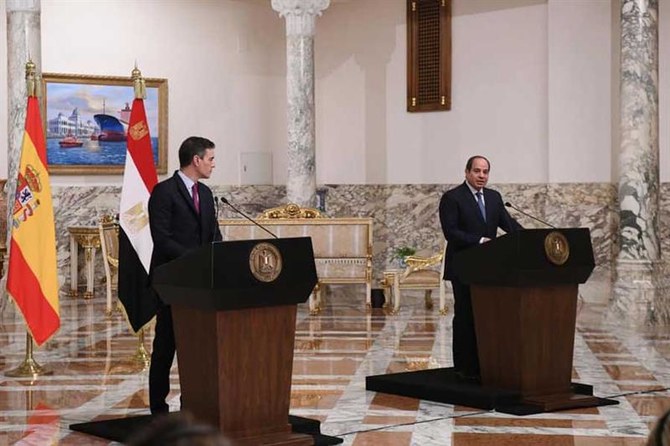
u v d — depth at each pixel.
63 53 15.71
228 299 5.96
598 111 14.60
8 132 12.86
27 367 9.43
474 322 7.91
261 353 6.18
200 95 16.83
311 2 15.45
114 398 8.21
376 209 17.22
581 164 14.77
